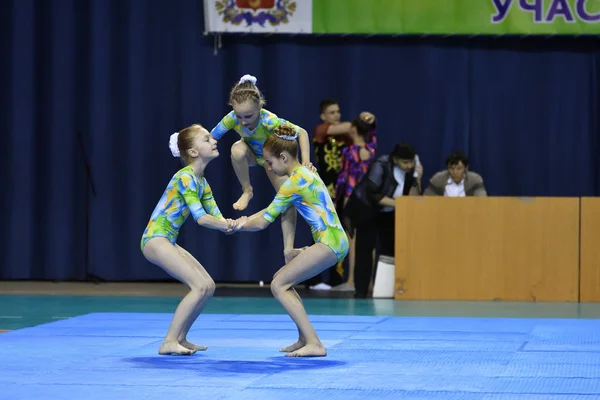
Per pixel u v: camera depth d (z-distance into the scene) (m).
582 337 9.29
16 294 14.14
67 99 15.79
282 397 6.20
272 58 15.62
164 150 15.80
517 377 6.95
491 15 15.18
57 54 15.75
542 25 15.18
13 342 8.97
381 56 15.60
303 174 7.89
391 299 13.46
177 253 8.15
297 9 15.27
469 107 15.59
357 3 15.25
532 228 13.27
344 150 14.25
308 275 7.94
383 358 7.92
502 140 15.62
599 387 6.54
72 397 6.21
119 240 15.91
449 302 13.10
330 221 7.89
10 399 6.16
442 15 15.21
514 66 15.57
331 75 15.64
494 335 9.47
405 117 15.62
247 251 15.64
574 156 15.57
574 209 13.21
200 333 9.80
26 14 15.78
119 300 13.41
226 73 15.70
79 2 15.86
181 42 15.66
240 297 13.88
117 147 15.84
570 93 15.54
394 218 13.70
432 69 15.55
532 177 15.62
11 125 15.86
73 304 12.90
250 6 15.31
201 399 6.14
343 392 6.37
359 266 13.74
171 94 15.76
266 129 8.32
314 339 8.00
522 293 13.30
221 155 15.55
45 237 16.02
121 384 6.69
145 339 9.20
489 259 13.33
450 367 7.43
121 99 15.81
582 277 13.23
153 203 15.84
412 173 13.73
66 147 15.81
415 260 13.41
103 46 15.70
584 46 15.52
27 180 15.88
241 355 8.14
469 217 13.34
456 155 13.80
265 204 15.50
